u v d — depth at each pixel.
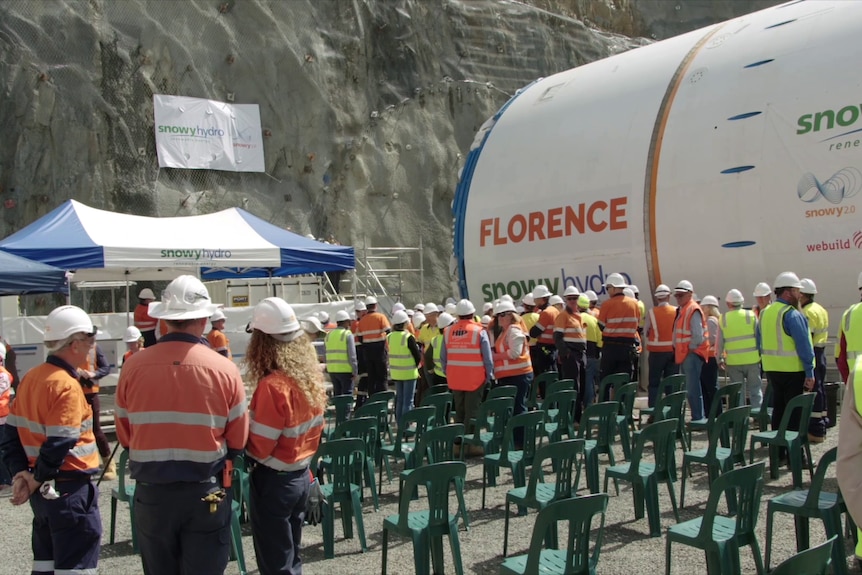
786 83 11.35
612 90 14.17
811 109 10.93
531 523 6.48
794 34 11.75
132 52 24.91
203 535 3.59
